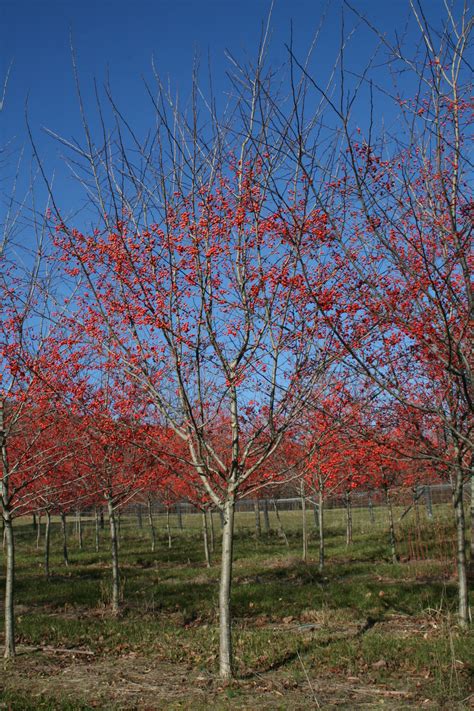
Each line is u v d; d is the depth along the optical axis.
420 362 7.75
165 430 10.48
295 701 6.64
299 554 20.30
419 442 9.02
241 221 7.02
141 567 20.20
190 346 7.45
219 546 25.03
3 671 8.31
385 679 7.29
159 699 6.93
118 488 13.37
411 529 22.08
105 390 9.41
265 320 7.23
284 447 14.45
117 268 7.31
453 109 5.36
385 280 6.56
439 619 9.95
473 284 5.72
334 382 7.61
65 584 15.85
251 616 11.41
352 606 11.61
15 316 8.92
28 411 9.60
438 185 5.71
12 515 9.70
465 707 6.19
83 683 7.68
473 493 13.08
